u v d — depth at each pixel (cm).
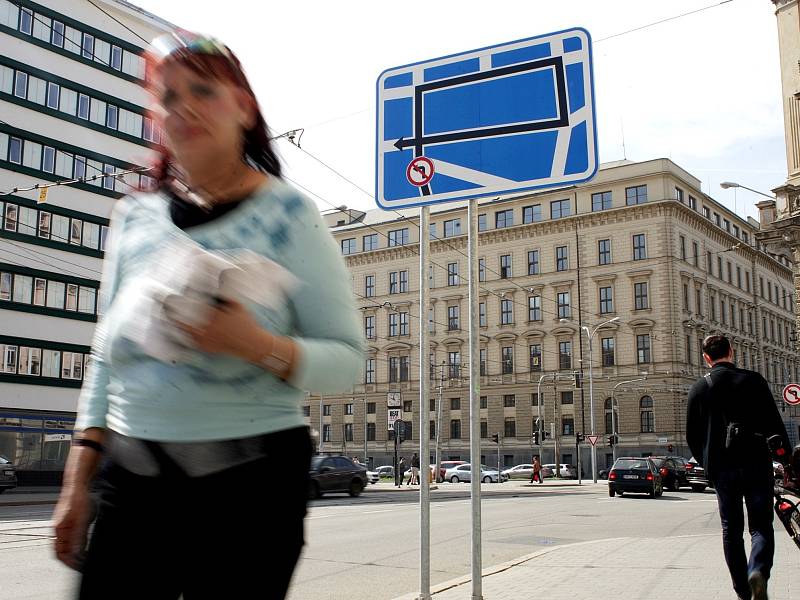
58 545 147
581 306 6569
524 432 6675
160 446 136
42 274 3472
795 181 2355
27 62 3472
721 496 480
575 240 6688
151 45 155
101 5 3766
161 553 138
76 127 3634
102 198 3722
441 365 6525
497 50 548
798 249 2336
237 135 154
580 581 707
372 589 752
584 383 6456
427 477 525
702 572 767
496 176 533
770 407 482
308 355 136
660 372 6162
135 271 145
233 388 137
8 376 3319
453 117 553
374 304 7512
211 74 149
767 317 8044
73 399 3538
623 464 2836
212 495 136
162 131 155
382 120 575
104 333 148
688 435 506
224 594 136
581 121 517
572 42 528
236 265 129
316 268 151
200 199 154
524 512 1889
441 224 7319
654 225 6369
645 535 1309
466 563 946
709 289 6856
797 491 562
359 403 7419
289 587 143
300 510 145
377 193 568
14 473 2702
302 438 148
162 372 136
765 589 437
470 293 528
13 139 3422
